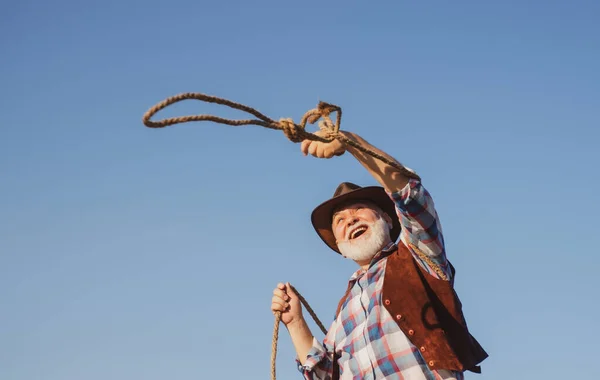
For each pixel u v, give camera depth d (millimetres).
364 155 3023
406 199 3043
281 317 3318
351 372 3139
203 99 2463
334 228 3514
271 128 2654
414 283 3152
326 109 2863
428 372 3014
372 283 3236
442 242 3158
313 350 3227
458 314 3100
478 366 3105
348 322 3229
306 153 2875
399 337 3082
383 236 3420
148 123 2398
